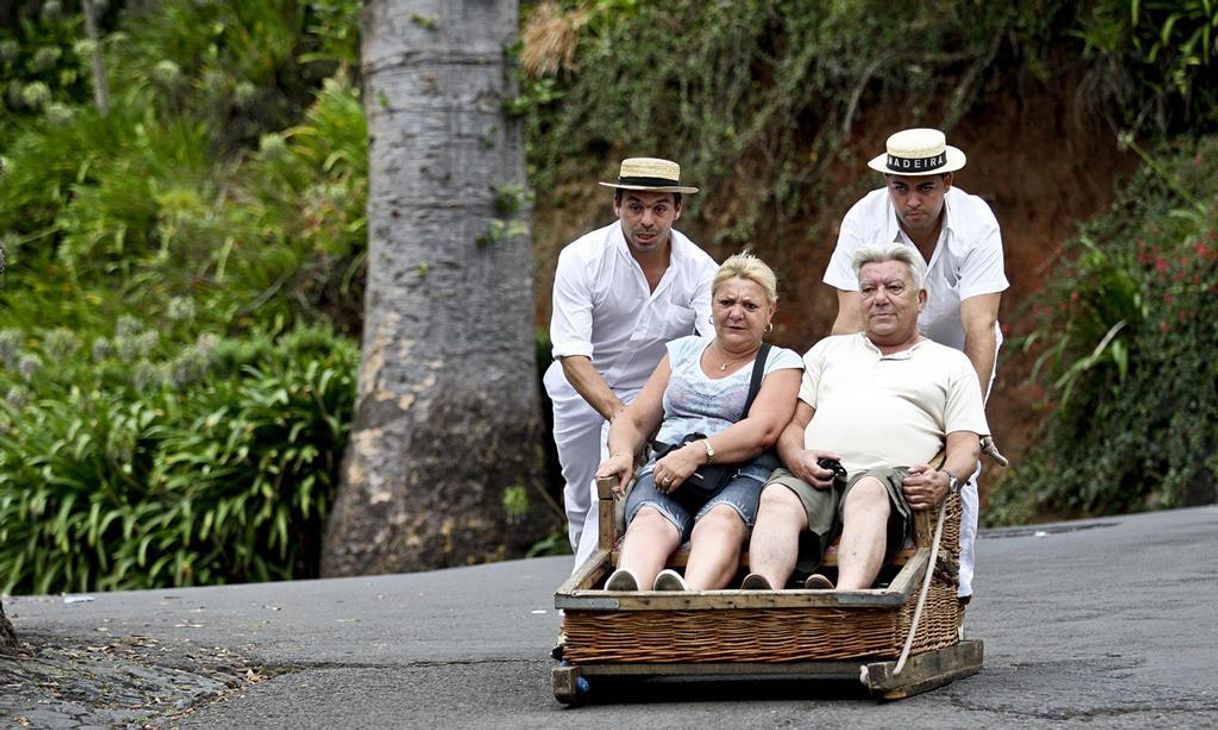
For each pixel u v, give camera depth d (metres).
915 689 7.19
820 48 21.64
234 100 27.38
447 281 18.00
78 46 27.97
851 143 21.98
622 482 7.85
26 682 7.53
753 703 7.18
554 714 7.11
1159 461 18.39
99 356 21.47
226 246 24.08
